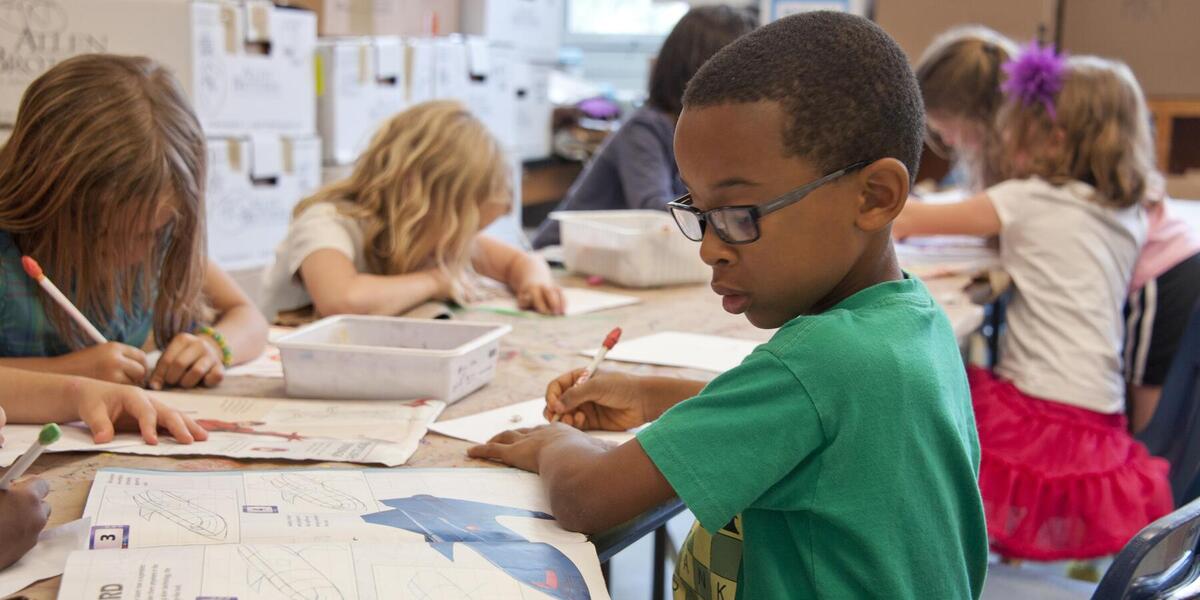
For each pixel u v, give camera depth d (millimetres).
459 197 1724
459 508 852
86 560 705
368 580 711
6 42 1943
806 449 754
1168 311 2113
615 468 792
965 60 2100
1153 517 1729
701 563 976
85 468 915
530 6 3438
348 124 2684
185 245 1261
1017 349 1983
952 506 803
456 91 3018
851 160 776
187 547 737
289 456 958
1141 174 1961
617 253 1915
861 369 756
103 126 1130
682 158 801
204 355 1230
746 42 797
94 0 2033
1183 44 3016
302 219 1719
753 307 829
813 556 776
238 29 2301
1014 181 2020
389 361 1141
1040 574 1472
